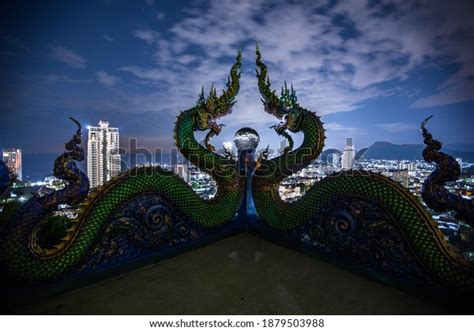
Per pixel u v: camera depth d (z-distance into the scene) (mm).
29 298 1941
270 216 3260
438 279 1929
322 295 2115
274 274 2486
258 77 3531
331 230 2615
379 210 2244
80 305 1970
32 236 1899
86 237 2164
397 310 1910
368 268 2367
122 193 2346
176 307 1952
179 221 2912
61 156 1998
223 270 2572
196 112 3174
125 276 2432
